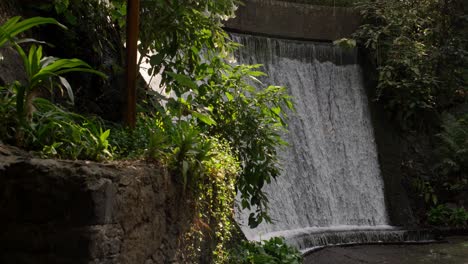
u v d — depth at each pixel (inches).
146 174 141.6
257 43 501.0
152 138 161.5
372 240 448.5
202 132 231.6
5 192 117.5
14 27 147.8
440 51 573.9
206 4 241.9
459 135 534.0
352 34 561.6
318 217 473.1
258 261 267.1
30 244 115.8
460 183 535.8
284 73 512.4
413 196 527.8
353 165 520.4
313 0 587.2
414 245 446.6
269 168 265.6
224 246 237.6
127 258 128.0
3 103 148.5
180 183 168.4
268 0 525.7
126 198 127.0
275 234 398.0
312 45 540.7
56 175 115.7
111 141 169.0
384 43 556.4
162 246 154.5
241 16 505.0
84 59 248.2
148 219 143.2
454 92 577.9
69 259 113.7
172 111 219.8
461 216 508.4
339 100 540.1
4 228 117.2
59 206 115.1
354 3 582.9
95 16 252.7
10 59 199.3
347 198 502.3
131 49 189.0
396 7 570.3
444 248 430.9
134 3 188.4
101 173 118.8
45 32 241.4
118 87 261.4
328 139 517.3
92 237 113.3
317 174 492.1
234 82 265.9
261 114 270.8
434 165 543.5
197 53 253.8
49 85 165.9
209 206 193.9
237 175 249.1
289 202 453.1
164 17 232.1
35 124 145.6
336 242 430.0
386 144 542.0
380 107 557.3
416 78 544.1
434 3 594.9
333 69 548.1
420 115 558.6
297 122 500.4
